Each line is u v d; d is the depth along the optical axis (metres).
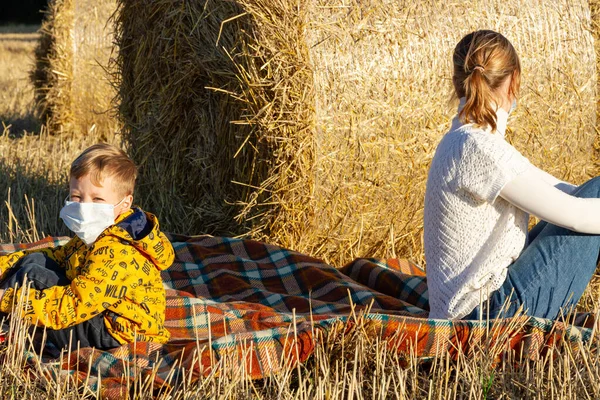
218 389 2.48
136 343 2.89
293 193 4.05
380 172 4.09
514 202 2.76
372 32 3.98
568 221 2.73
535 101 4.36
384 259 4.13
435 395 2.60
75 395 2.52
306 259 4.02
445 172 2.84
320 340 2.77
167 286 3.88
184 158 4.94
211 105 4.66
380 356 2.66
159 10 4.85
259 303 3.64
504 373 2.69
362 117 3.99
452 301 2.90
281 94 3.94
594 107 4.55
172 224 5.12
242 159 4.38
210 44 4.39
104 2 8.23
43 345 2.74
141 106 5.18
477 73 2.77
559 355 2.68
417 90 4.07
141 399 2.49
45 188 5.81
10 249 3.81
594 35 4.50
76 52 8.36
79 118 8.49
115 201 2.90
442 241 2.92
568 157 4.55
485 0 4.24
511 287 2.89
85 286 2.77
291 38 3.87
